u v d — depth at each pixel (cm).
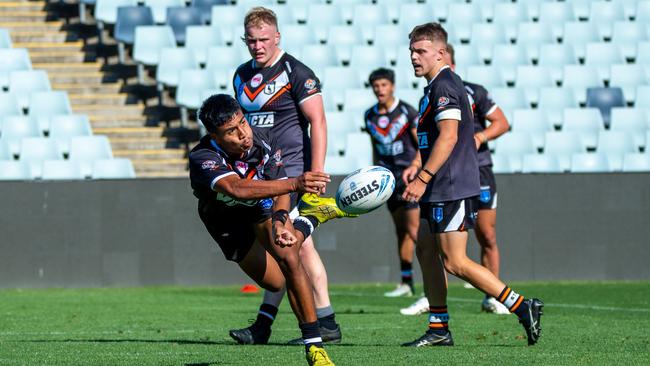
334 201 1966
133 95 5888
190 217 4547
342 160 5041
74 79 5975
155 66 6000
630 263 4712
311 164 2156
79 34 6359
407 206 3697
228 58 5722
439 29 2139
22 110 5406
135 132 5553
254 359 1900
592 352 1998
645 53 6044
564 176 4675
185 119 5622
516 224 4656
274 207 1692
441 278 2150
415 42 2141
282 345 2195
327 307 2238
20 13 6425
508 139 5319
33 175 5012
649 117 5575
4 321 2920
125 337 2425
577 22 6238
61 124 5216
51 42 6297
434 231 2111
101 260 4491
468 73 5772
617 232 4700
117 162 4969
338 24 6191
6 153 5044
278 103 2194
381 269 4644
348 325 2722
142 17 6038
